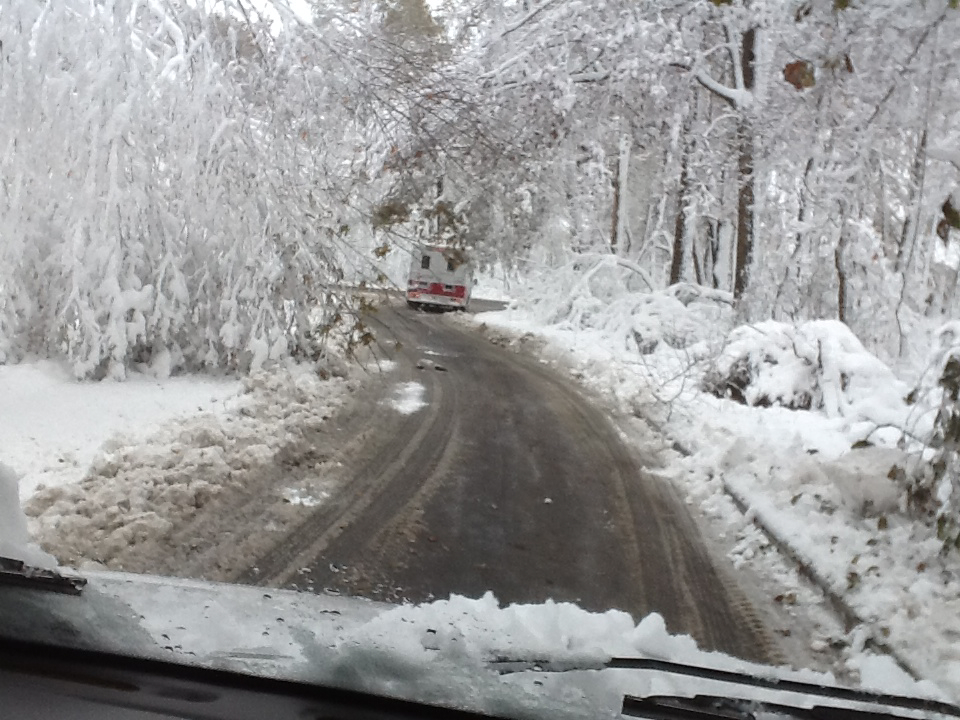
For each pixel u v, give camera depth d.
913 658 4.85
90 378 11.02
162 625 3.41
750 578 6.63
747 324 15.29
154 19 11.69
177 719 2.81
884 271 17.06
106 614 3.44
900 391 9.60
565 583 6.04
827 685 3.28
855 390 12.41
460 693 3.03
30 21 10.93
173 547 5.89
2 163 10.73
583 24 15.83
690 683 3.23
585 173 22.30
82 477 7.05
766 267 19.14
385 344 19.91
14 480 4.22
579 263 26.66
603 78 16.52
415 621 3.70
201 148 11.61
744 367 15.07
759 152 17.03
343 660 3.18
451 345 21.94
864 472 7.61
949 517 6.38
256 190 11.93
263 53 12.03
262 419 10.04
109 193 10.80
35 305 11.26
